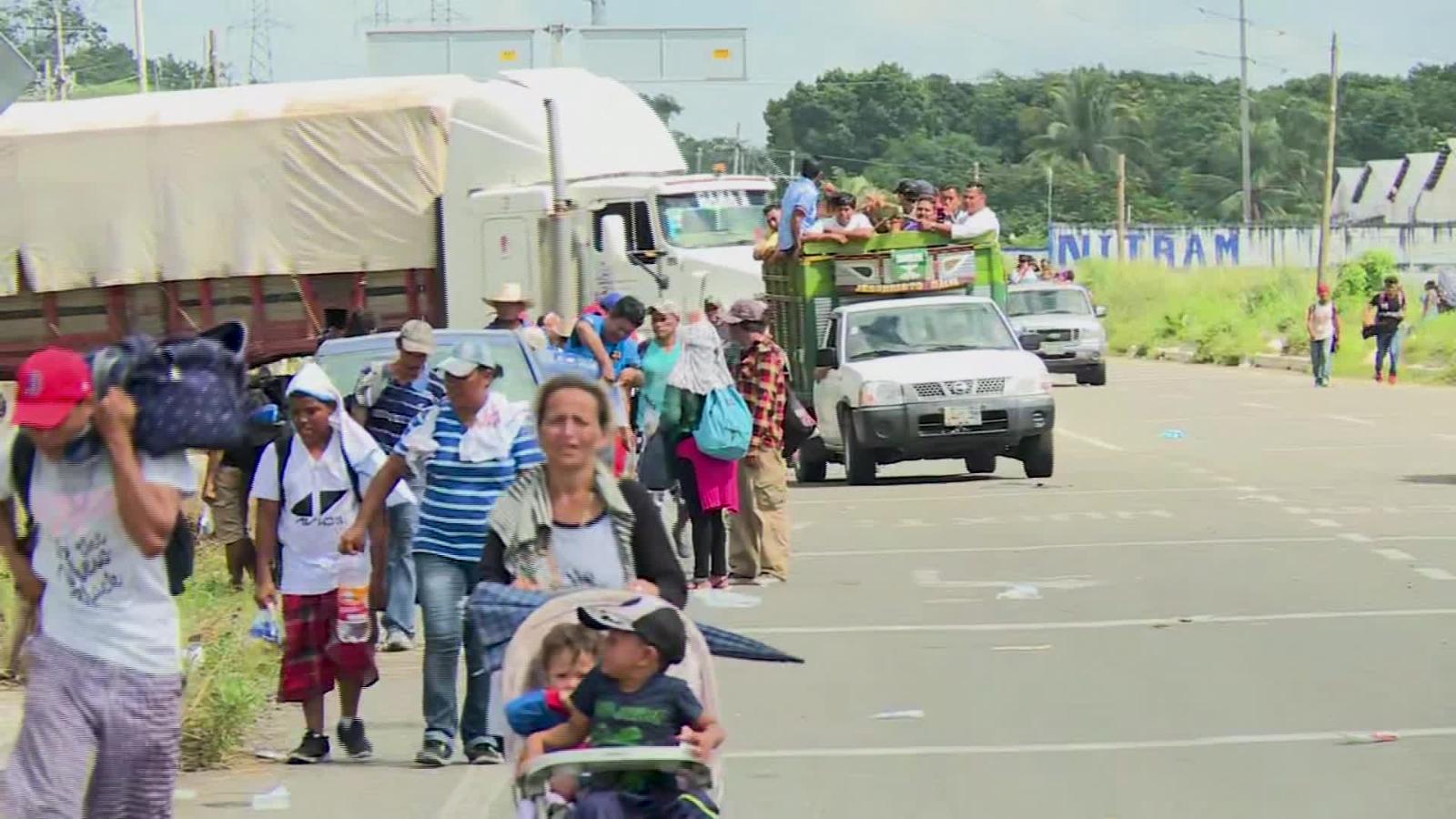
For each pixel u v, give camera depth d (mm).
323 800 30984
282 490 33812
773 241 95000
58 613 22453
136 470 22078
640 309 57875
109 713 22344
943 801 30047
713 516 52250
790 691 39125
